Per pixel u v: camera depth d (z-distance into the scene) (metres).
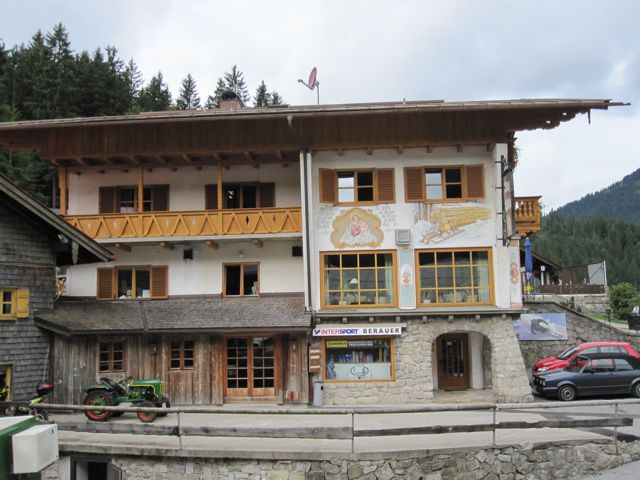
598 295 39.81
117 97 51.25
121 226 21.69
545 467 12.95
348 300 21.23
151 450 12.82
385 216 21.38
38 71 49.47
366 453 12.23
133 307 21.48
